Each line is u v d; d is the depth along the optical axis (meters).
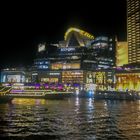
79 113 119.06
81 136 67.00
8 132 71.25
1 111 123.44
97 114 115.88
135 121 93.75
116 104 190.88
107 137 65.94
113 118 102.00
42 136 66.88
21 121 91.00
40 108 142.62
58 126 81.44
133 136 67.25
